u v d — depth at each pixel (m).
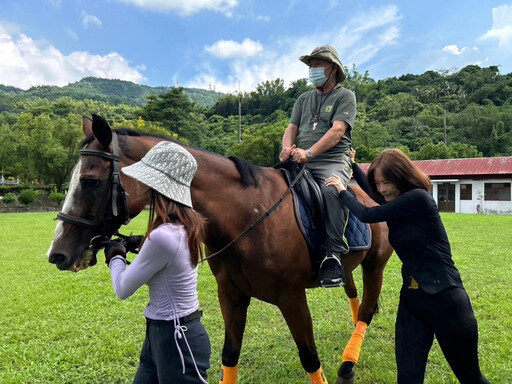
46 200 28.80
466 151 35.94
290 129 2.91
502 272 6.05
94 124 1.81
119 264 1.62
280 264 2.17
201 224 1.63
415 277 1.97
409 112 65.75
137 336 3.75
